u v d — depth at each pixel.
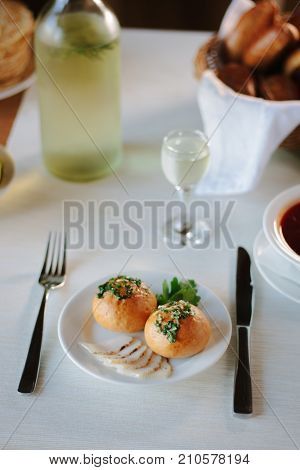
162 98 1.14
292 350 0.71
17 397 0.66
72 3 0.88
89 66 0.88
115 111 0.94
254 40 0.99
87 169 0.95
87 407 0.65
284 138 0.92
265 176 0.95
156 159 1.00
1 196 0.92
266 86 0.96
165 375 0.64
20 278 0.80
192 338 0.65
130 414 0.65
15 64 1.11
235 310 0.75
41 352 0.70
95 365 0.66
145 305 0.69
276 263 0.80
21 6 1.17
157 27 2.02
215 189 0.92
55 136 0.93
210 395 0.66
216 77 0.99
